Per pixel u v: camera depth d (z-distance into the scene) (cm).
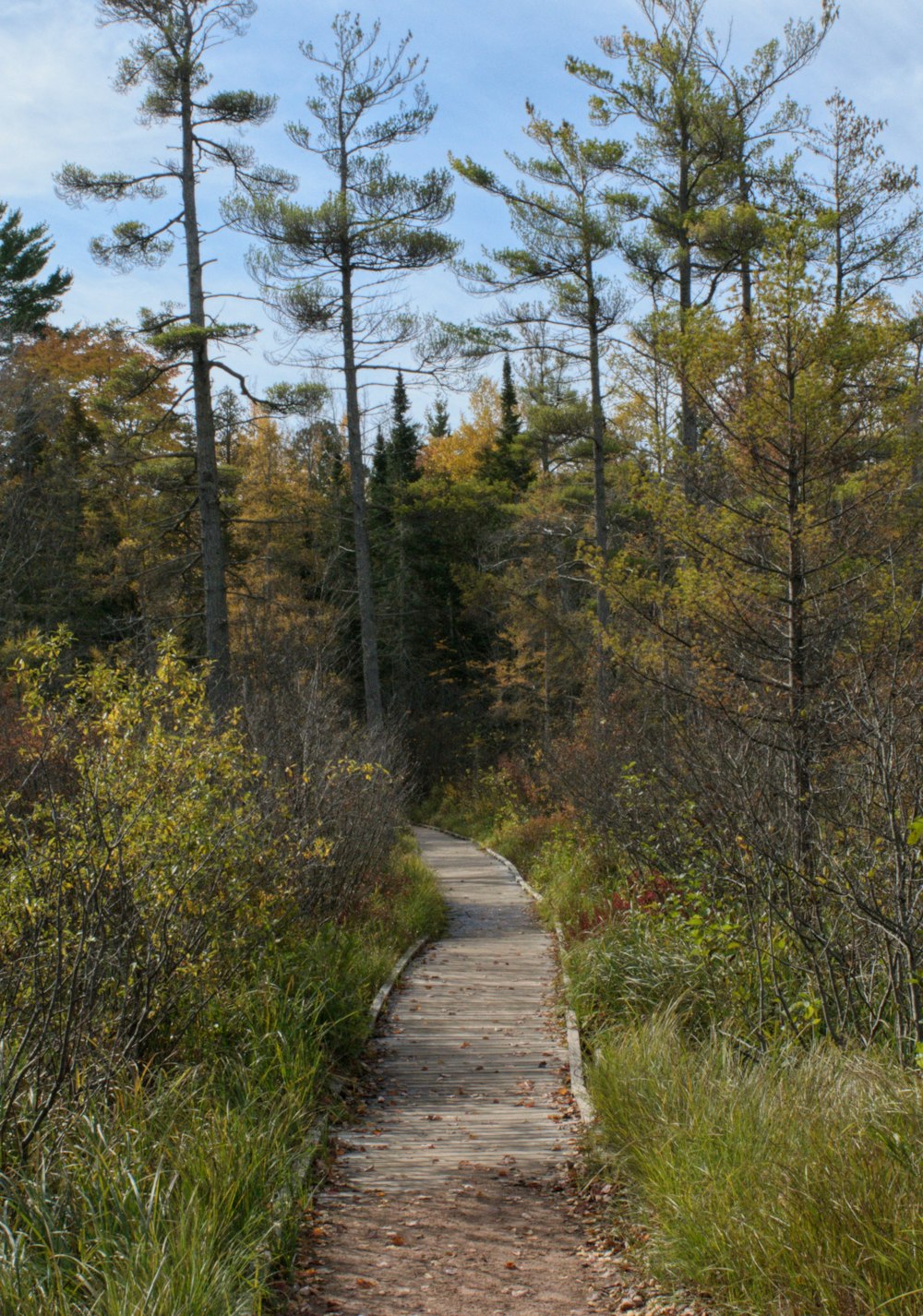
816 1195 410
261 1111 598
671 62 1953
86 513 3078
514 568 3316
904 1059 557
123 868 587
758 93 1994
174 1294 373
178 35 1962
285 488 3784
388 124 2522
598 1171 573
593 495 2905
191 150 2005
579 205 2112
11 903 560
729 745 805
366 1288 448
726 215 1723
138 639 2028
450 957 1257
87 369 3497
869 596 856
